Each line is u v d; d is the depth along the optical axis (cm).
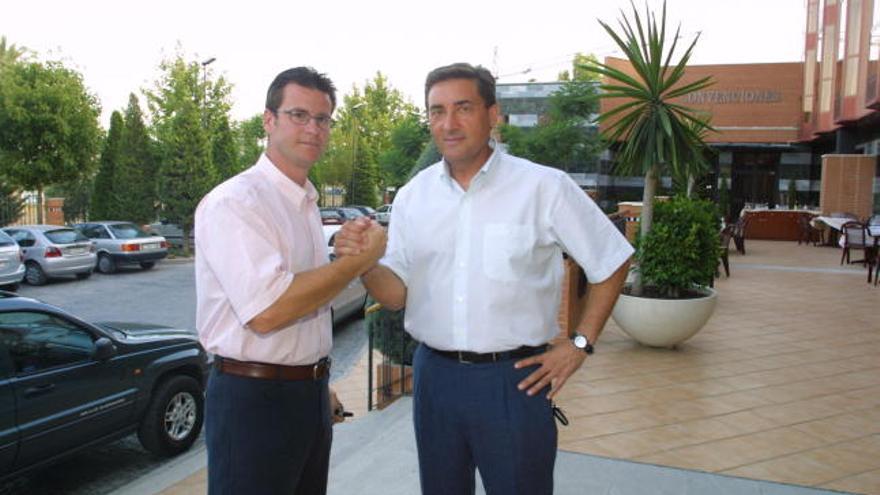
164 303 1140
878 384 482
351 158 3462
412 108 4497
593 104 2192
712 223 565
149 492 410
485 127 197
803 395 456
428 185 210
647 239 564
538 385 193
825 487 312
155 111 2408
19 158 1972
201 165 1953
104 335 455
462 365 199
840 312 769
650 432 386
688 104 2255
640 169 597
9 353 395
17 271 1238
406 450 361
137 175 2055
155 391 480
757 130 2214
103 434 442
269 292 176
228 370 196
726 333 651
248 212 183
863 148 1809
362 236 179
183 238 1975
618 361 541
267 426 196
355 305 958
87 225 1583
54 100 1972
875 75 1355
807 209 2031
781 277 1088
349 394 628
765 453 355
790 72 2170
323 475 224
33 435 397
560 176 200
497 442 196
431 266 203
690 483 315
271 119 204
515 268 195
